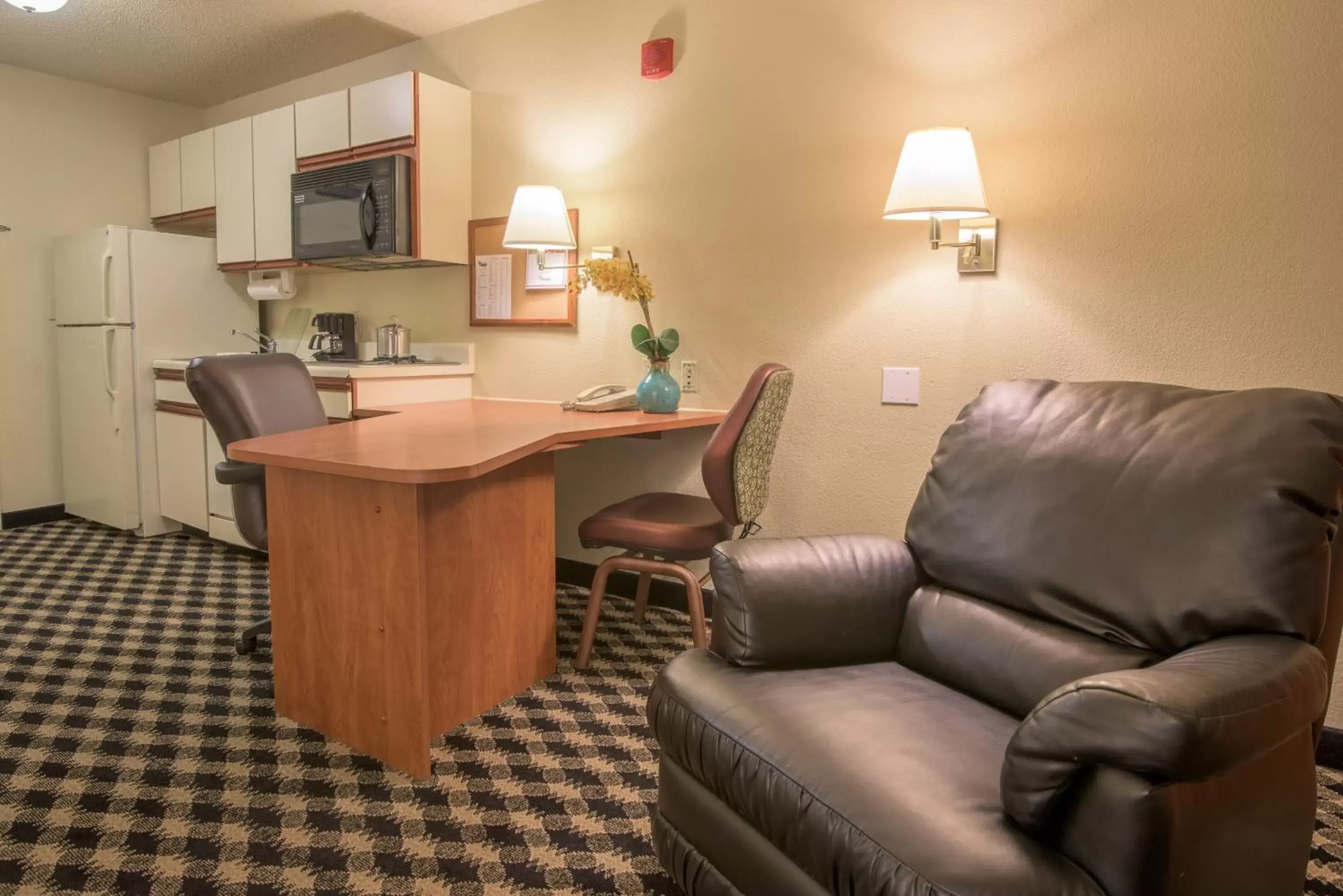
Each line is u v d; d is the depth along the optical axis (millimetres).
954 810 1036
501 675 2232
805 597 1526
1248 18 1968
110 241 3797
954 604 1537
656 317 3029
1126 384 1534
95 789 1812
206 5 3273
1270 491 1190
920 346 2494
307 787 1831
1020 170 2293
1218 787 992
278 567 2102
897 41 2461
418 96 3225
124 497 3963
